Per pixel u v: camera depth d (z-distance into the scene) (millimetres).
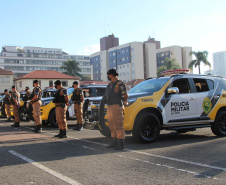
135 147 6473
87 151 5996
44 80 52031
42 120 11359
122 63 92000
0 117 19156
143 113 6930
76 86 10086
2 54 130375
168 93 7191
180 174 4203
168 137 8320
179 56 98438
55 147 6500
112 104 6129
